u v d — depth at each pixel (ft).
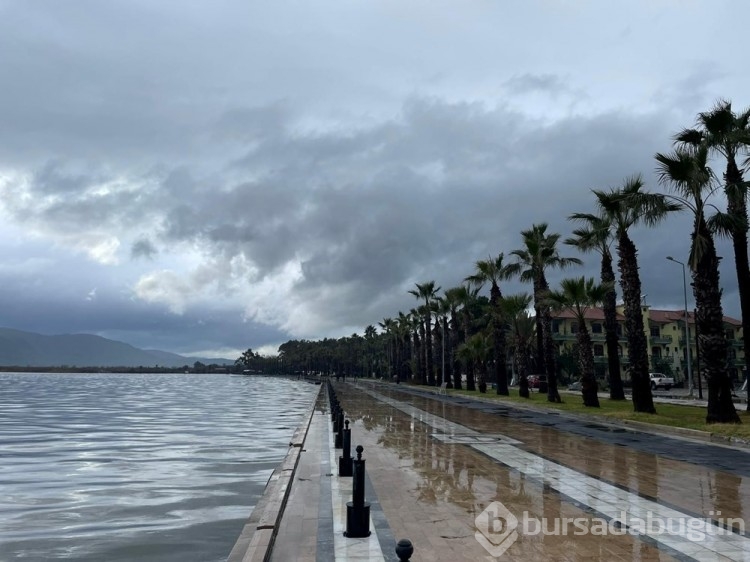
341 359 521.65
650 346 269.03
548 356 113.50
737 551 21.89
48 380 444.14
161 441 71.00
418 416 86.22
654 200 70.54
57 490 41.70
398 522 26.18
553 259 120.26
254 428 88.58
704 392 190.60
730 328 274.77
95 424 95.40
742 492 32.53
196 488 42.34
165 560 26.55
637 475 37.76
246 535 25.18
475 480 36.14
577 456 46.29
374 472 39.01
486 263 150.71
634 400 83.30
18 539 29.66
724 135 70.23
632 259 86.22
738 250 84.38
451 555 21.39
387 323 345.92
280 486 32.94
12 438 74.23
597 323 264.31
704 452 48.70
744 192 69.82
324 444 53.93
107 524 32.63
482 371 166.91
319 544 23.06
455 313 205.57
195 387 315.58
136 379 532.32
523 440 57.00
